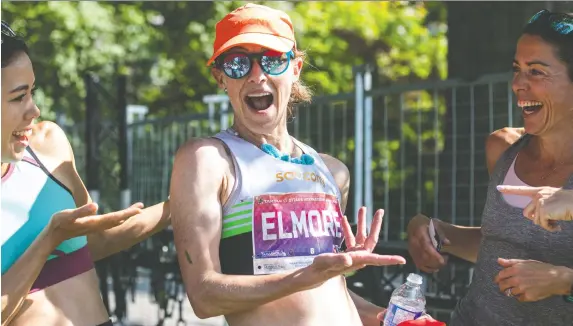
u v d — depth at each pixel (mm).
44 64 11836
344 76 12336
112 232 2785
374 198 5652
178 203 2398
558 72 2615
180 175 2416
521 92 2688
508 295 2551
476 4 5609
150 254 5613
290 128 5949
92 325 2564
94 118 7258
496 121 4820
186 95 13195
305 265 2406
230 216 2410
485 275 2760
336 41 12273
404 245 4438
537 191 2361
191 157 2426
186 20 12430
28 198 2477
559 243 2561
